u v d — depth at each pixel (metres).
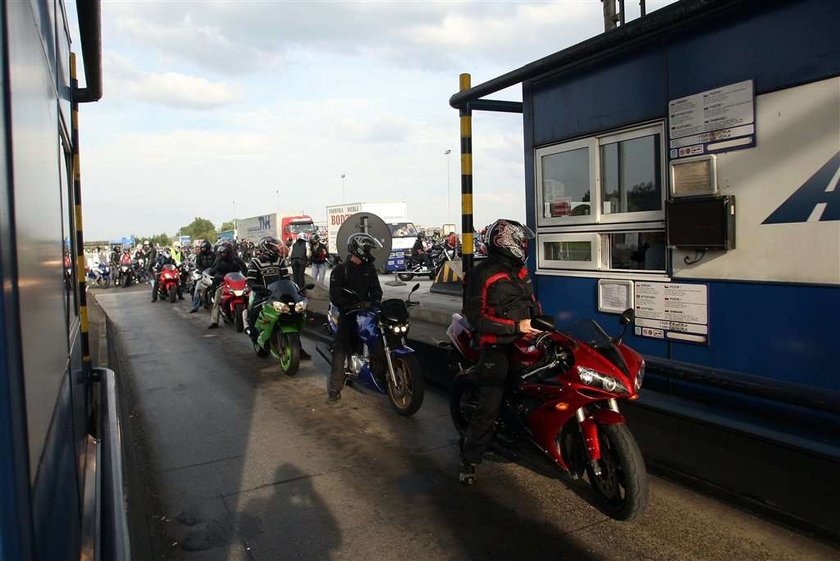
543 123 5.96
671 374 4.51
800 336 4.02
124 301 19.67
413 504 4.25
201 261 15.13
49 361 1.46
